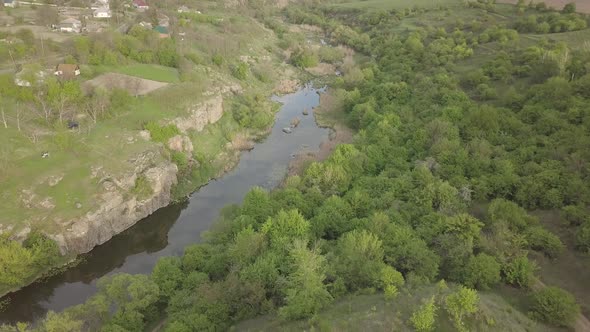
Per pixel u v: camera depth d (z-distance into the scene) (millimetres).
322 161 120750
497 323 57406
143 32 156375
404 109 134750
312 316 60562
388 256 70562
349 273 67438
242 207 89125
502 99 129000
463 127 115062
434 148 105188
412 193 89000
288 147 137625
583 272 71000
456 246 70562
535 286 68625
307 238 73250
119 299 68750
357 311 60438
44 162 96312
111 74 131750
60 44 146500
